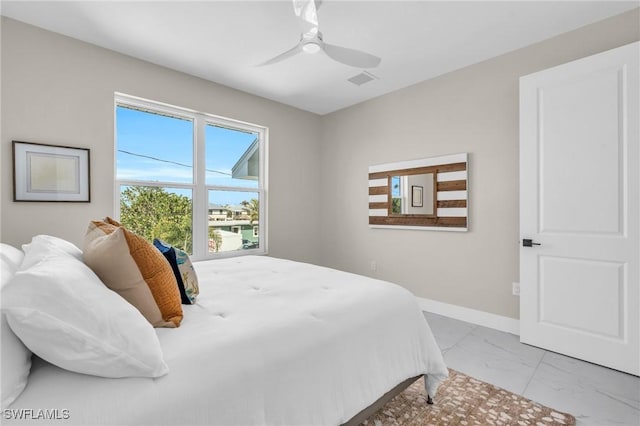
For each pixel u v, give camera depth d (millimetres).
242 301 1454
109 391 782
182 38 2459
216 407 866
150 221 2959
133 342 835
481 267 2854
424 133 3268
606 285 2070
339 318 1340
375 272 3750
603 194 2082
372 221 3754
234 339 1050
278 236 3922
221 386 895
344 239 4113
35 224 2268
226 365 946
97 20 2213
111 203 2625
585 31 2293
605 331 2072
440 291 3152
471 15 2168
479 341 2498
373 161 3766
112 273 1083
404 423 1518
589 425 1521
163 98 2920
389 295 1635
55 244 1230
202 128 3277
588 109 2139
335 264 4227
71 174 2412
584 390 1811
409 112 3398
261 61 2836
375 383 1327
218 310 1346
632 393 1780
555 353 2279
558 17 2197
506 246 2703
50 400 731
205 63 2875
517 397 1736
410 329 1585
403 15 2158
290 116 4020
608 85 2059
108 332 818
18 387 723
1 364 686
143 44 2543
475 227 2895
